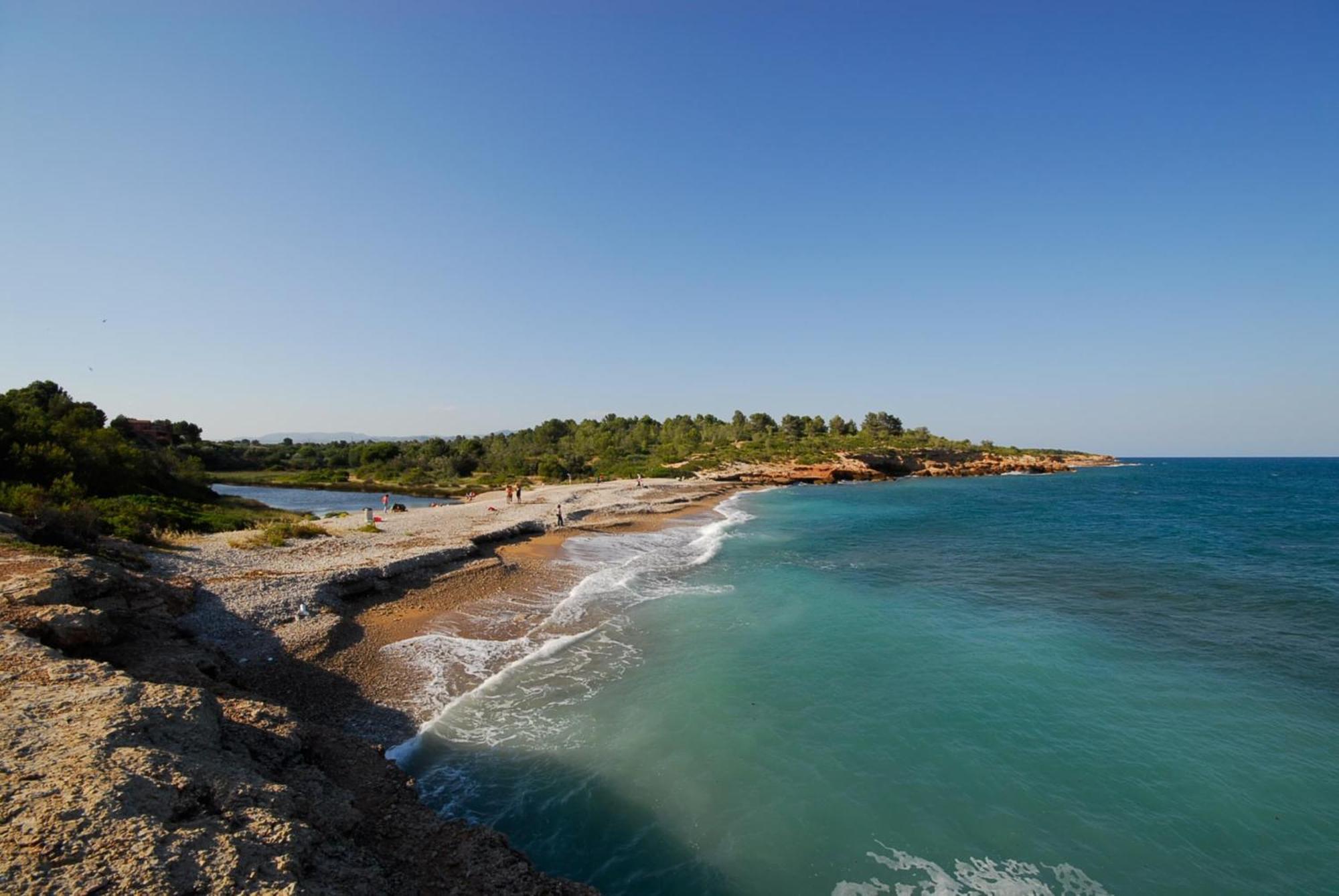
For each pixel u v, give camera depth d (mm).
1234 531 37281
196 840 4734
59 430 29469
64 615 9359
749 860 8078
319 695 12062
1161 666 14547
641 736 11102
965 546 31844
